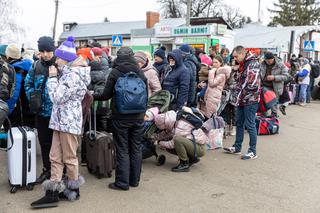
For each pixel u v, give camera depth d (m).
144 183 5.08
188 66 6.72
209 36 18.61
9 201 4.34
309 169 5.93
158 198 4.58
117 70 4.64
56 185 4.17
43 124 4.65
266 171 5.76
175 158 6.34
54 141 4.20
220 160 6.28
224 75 6.86
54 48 4.52
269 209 4.37
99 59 5.89
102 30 44.22
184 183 5.13
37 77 4.50
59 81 4.07
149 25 36.50
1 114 4.22
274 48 28.00
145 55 6.17
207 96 6.97
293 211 4.34
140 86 4.62
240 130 6.61
